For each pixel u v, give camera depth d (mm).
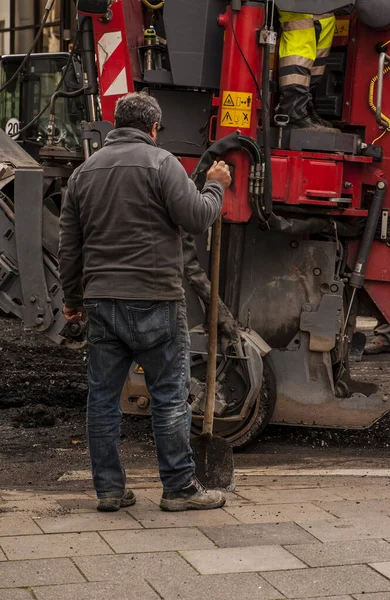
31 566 5062
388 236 8773
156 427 6297
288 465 8305
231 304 8547
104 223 6117
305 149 8219
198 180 7988
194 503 6281
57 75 18562
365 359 13062
